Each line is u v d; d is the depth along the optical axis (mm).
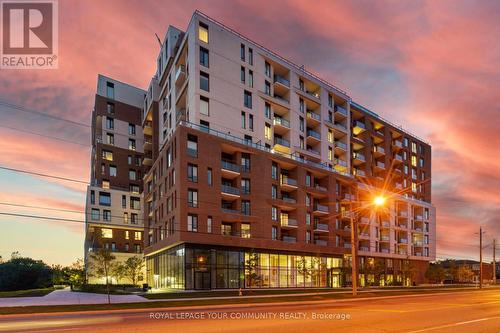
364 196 75312
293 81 62688
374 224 76625
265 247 50875
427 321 16562
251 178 51531
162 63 67750
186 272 44250
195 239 44375
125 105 86062
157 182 56469
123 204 80000
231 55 54594
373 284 72375
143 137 86500
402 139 90188
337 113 70750
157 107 71062
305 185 59094
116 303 25750
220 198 47531
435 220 94750
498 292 47000
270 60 59812
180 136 45656
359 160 77688
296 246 55219
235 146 50656
